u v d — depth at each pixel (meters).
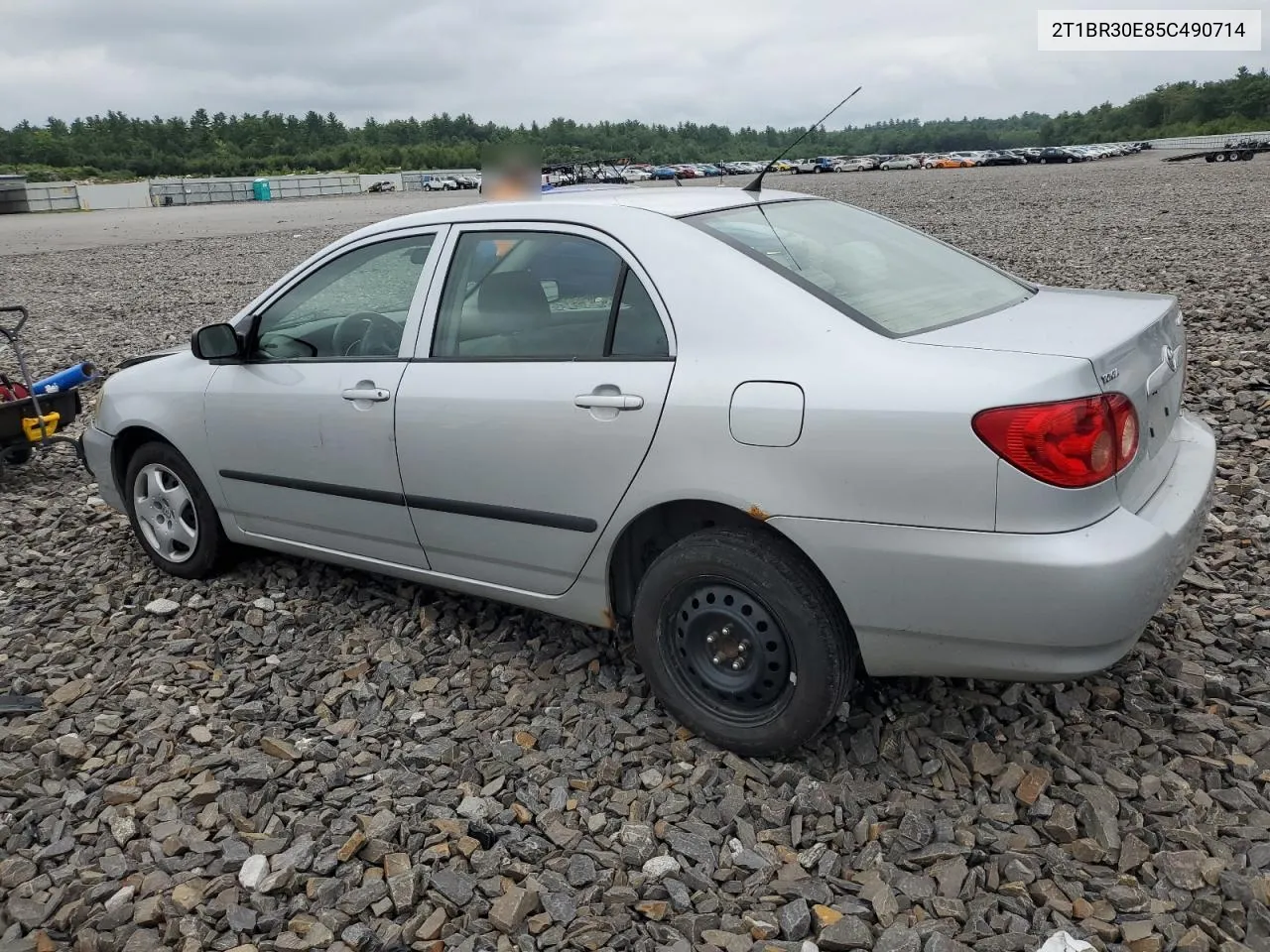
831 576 2.92
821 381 2.88
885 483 2.79
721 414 3.02
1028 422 2.63
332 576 4.88
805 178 66.62
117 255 27.09
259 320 4.46
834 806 3.02
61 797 3.35
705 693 3.32
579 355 3.41
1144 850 2.74
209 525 4.79
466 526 3.76
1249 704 3.37
